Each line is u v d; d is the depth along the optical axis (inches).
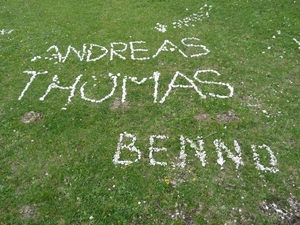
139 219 195.2
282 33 366.0
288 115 263.1
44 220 195.0
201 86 295.6
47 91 293.4
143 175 219.8
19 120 263.6
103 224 192.7
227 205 201.6
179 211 199.2
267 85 294.2
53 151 237.1
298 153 232.2
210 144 240.2
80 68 321.1
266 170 221.8
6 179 218.2
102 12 419.2
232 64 321.4
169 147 238.8
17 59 334.0
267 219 194.9
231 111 267.9
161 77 307.9
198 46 350.0
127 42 358.6
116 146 240.4
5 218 196.2
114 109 273.1
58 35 372.8
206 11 414.6
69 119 263.6
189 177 217.9
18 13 422.0
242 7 418.6
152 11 418.6
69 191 210.1
